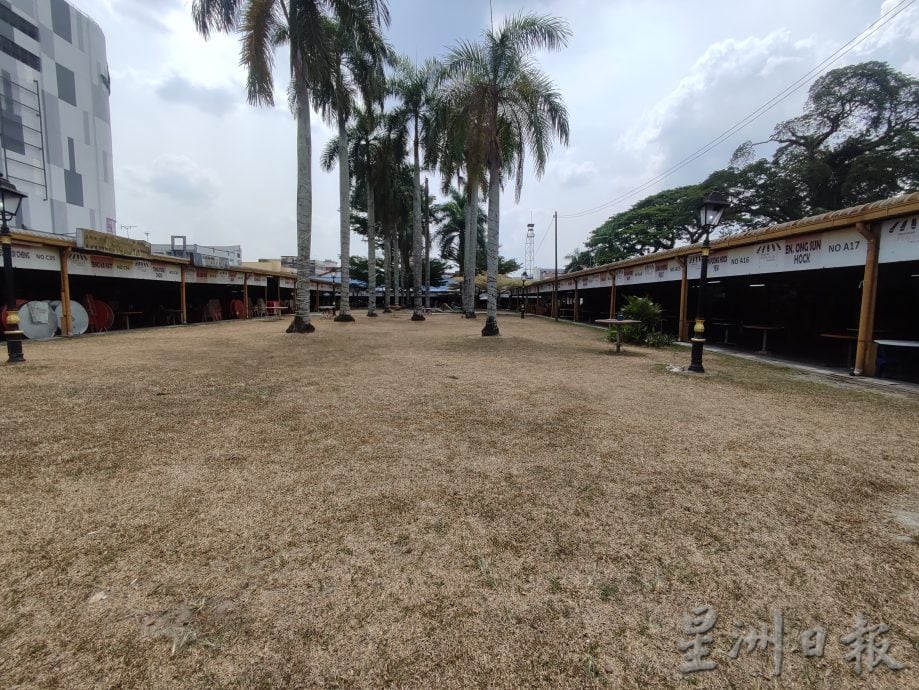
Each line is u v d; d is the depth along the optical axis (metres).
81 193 53.97
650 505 2.94
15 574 2.12
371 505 2.86
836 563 2.36
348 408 5.17
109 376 6.79
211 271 20.81
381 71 17.08
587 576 2.21
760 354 11.11
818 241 8.62
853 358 8.38
